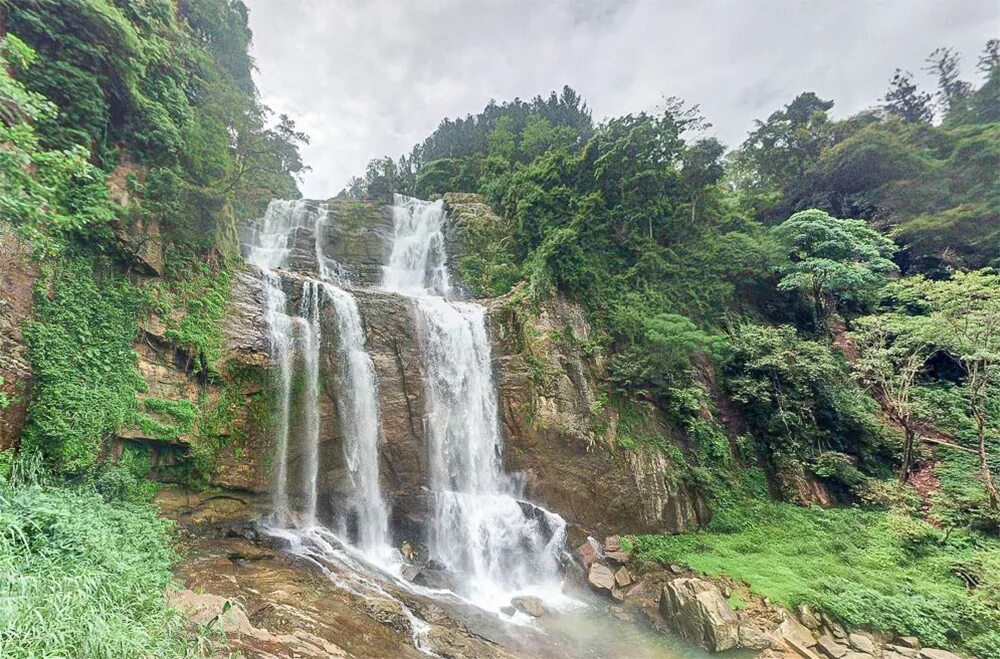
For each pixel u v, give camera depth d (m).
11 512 6.98
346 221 28.38
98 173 8.63
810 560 15.54
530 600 13.51
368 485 15.83
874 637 12.09
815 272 26.33
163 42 13.26
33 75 10.04
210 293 13.98
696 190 26.88
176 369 12.55
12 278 9.12
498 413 18.61
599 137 27.03
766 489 19.78
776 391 21.36
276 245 25.62
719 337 21.72
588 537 16.59
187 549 11.04
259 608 9.34
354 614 10.29
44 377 9.43
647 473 18.25
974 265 30.34
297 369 15.20
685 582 13.25
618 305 22.12
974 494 18.17
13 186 6.68
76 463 9.62
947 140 35.16
